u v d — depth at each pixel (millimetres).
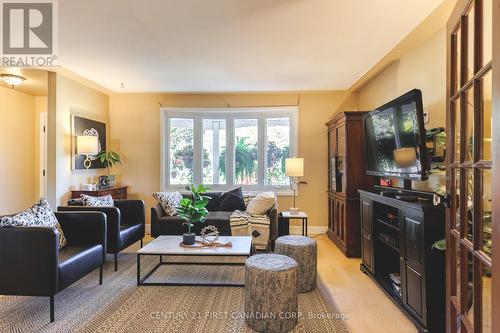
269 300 2049
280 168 5309
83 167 4441
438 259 2002
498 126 915
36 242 2166
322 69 3869
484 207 1172
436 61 2758
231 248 2881
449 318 1576
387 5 2287
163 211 4332
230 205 4645
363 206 3219
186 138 5402
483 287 1158
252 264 2162
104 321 2193
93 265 2707
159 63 3617
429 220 2021
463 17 1367
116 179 5242
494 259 941
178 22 2562
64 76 4082
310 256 2750
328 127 4922
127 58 3441
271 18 2492
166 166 5332
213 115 5395
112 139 5262
